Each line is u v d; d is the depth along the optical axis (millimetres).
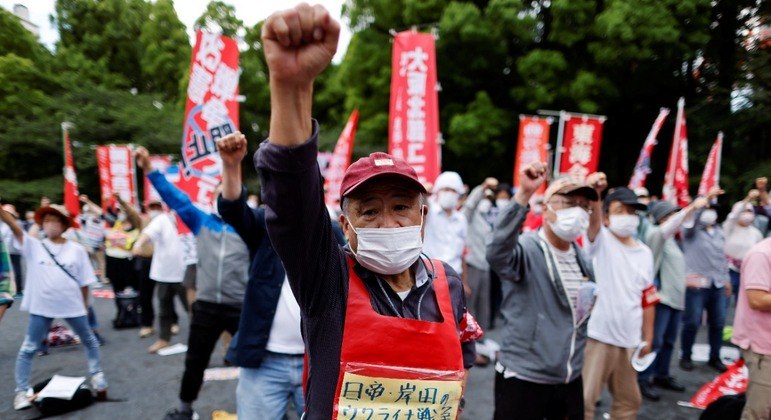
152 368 5227
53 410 4047
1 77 22688
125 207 6715
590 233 3414
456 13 13328
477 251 6016
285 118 1157
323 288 1384
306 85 1150
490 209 7805
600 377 3316
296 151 1163
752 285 2889
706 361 5711
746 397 3023
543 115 14227
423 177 5375
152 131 21641
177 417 3619
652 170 16312
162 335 5859
